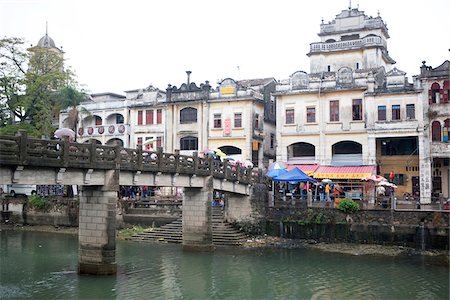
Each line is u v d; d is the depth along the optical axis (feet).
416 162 138.72
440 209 106.83
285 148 146.41
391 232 108.78
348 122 139.33
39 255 103.76
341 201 114.32
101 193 82.84
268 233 121.49
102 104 175.32
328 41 176.04
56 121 185.26
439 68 129.70
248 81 174.60
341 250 107.24
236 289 77.05
